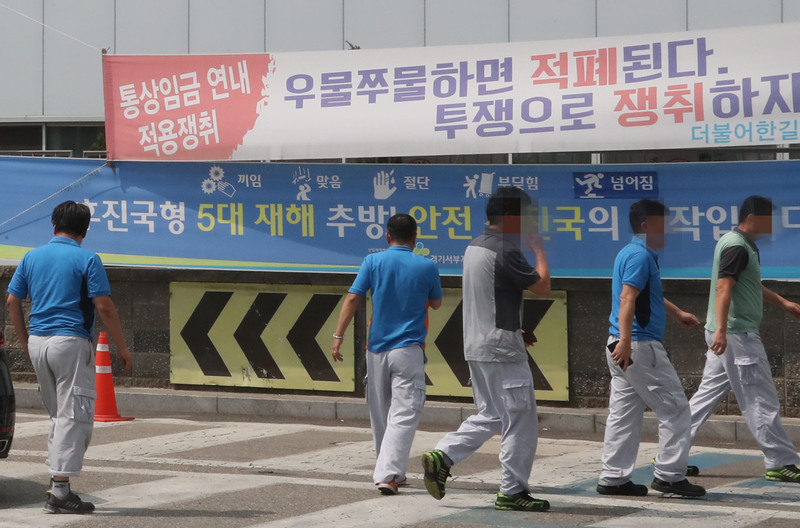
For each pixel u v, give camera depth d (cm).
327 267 1255
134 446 1024
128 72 1291
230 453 987
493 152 1184
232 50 1947
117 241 1306
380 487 795
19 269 760
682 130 1127
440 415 1178
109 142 1298
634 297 759
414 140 1209
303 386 1266
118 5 2016
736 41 1116
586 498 787
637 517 718
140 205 1302
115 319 745
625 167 1162
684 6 1739
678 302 1145
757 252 841
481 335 736
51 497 732
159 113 1284
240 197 1277
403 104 1215
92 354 748
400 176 1232
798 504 762
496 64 1189
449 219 1220
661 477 789
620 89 1148
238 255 1278
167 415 1255
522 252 731
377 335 817
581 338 1174
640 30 1756
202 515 727
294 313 1266
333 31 1897
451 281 1207
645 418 1122
